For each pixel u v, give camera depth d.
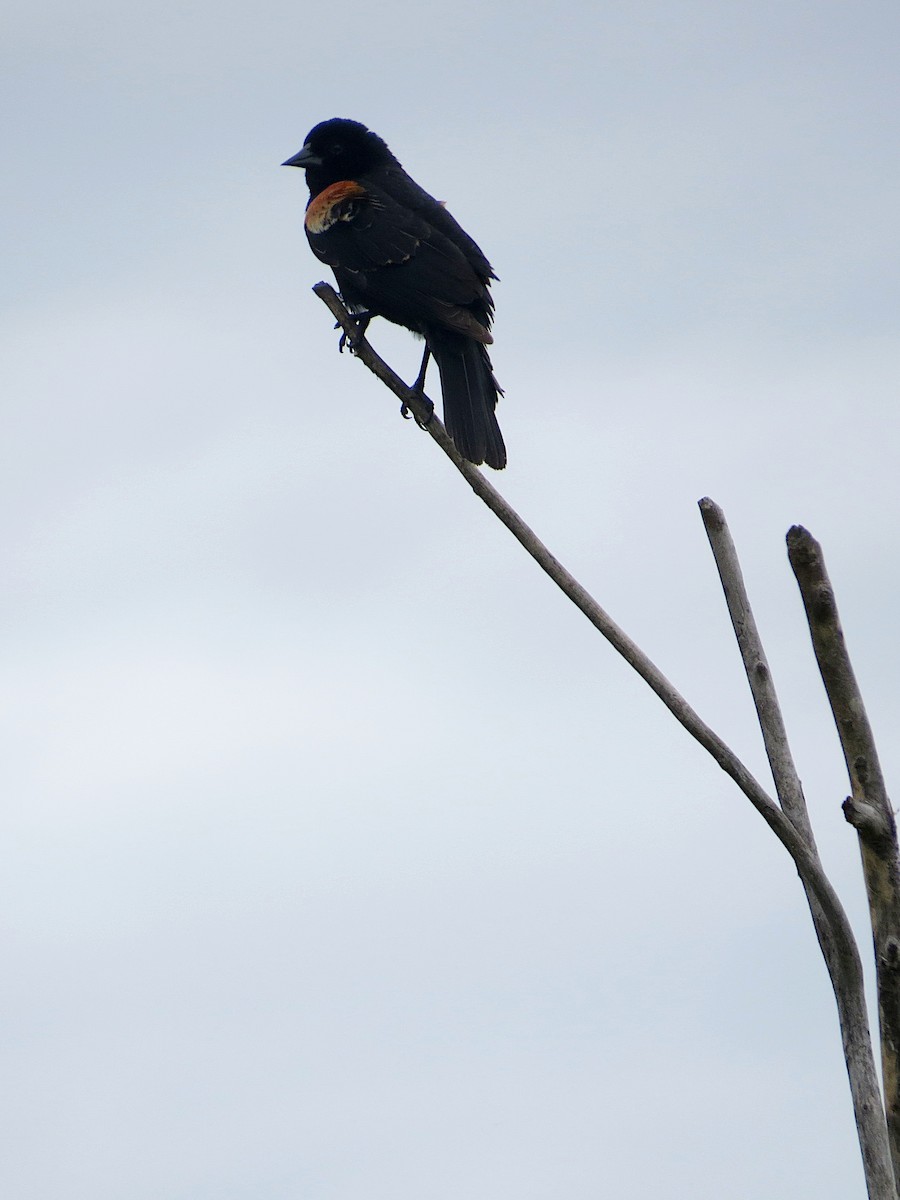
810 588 7.56
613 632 8.27
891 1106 7.62
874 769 7.61
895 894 7.54
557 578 8.55
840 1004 7.83
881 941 7.57
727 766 8.05
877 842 7.53
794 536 7.57
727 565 8.73
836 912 7.79
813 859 7.96
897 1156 7.61
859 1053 7.69
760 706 8.59
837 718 7.68
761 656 8.63
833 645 7.59
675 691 8.22
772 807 8.02
